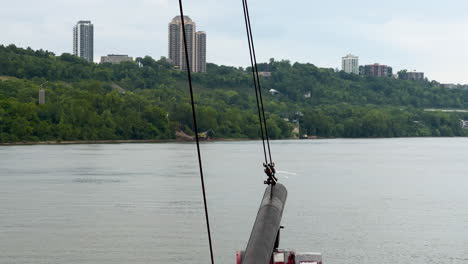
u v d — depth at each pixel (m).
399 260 51.66
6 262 50.53
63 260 51.06
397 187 102.19
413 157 187.75
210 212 72.06
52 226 63.84
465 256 53.22
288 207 77.19
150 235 59.47
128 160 157.25
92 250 53.97
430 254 53.75
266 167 21.86
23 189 94.31
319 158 175.62
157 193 89.44
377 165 152.50
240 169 133.12
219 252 53.47
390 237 59.72
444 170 139.62
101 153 186.75
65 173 120.12
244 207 76.06
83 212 72.25
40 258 51.69
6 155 173.75
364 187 101.50
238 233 60.47
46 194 88.25
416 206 79.69
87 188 95.56
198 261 50.88
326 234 60.59
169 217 68.75
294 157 179.88
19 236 59.16
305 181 110.12
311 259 23.89
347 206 78.75
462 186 105.06
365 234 60.88
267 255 19.06
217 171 127.56
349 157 182.50
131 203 79.25
